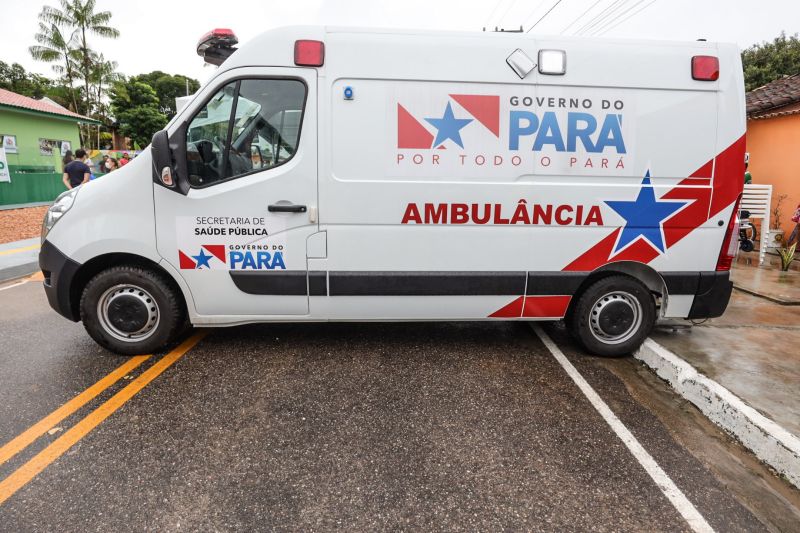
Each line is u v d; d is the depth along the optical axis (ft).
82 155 36.04
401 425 10.60
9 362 13.42
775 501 8.49
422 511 8.10
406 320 13.89
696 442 10.19
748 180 29.25
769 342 14.51
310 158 12.62
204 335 15.46
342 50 12.45
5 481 8.61
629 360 14.25
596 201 13.17
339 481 8.79
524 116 12.79
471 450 9.77
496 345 15.16
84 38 98.84
